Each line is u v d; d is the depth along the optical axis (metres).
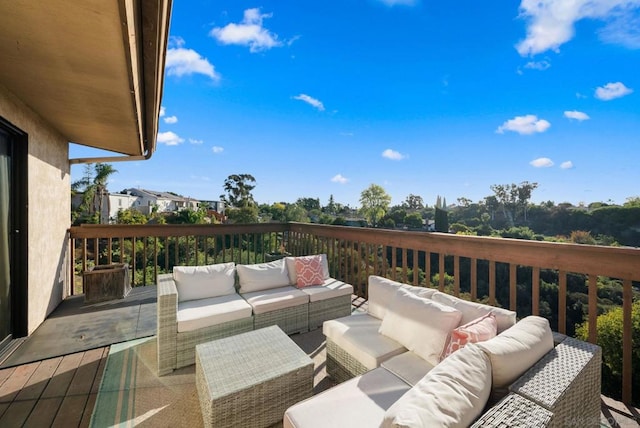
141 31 1.61
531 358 1.23
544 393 1.02
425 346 1.65
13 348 2.45
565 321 2.04
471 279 2.66
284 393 1.58
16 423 1.63
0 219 2.47
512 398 0.99
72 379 2.04
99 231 4.14
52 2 1.24
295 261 3.27
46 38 1.54
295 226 5.54
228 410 1.41
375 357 1.70
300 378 1.63
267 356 1.73
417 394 0.93
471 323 1.55
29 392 1.89
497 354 1.13
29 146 2.74
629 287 1.76
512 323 1.60
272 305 2.66
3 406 1.76
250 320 2.53
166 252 4.56
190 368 2.21
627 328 1.78
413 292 2.09
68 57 1.75
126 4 1.23
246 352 1.77
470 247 2.67
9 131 2.52
